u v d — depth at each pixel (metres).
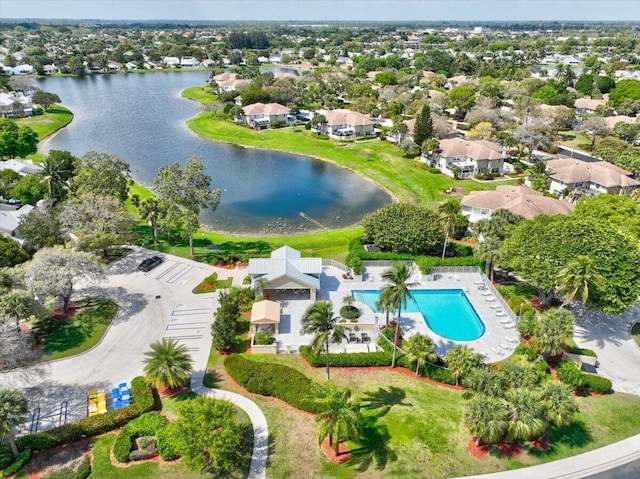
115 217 69.31
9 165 106.69
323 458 39.56
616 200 74.31
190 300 62.38
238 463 38.84
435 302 63.97
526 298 64.06
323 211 97.81
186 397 45.53
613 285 52.84
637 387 48.41
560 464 39.34
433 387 48.06
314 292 62.12
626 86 171.12
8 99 168.12
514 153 129.75
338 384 48.16
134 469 38.25
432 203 98.94
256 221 92.38
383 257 71.00
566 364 47.91
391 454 39.91
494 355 52.62
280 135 150.62
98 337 54.38
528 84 188.88
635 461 39.69
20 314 48.75
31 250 69.81
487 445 40.94
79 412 43.91
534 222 64.56
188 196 70.62
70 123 163.75
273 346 52.69
